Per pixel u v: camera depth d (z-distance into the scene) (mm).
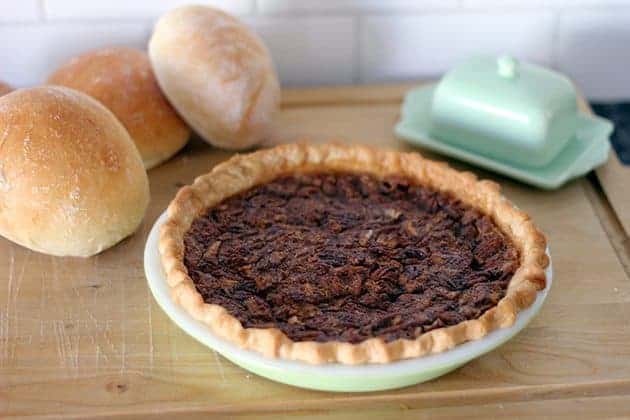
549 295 786
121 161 791
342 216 806
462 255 765
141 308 772
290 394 709
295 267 750
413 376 686
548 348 744
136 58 910
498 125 892
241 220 799
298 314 712
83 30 982
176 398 705
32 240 781
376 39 1021
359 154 853
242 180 827
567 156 916
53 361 728
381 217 806
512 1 1010
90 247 795
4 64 991
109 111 824
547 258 751
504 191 893
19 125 769
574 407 709
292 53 1021
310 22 1005
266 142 944
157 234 772
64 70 896
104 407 698
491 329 697
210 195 809
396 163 846
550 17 1021
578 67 1056
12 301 773
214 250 763
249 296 726
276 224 795
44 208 767
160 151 895
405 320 705
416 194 828
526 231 770
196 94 880
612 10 1021
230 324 687
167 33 885
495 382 718
